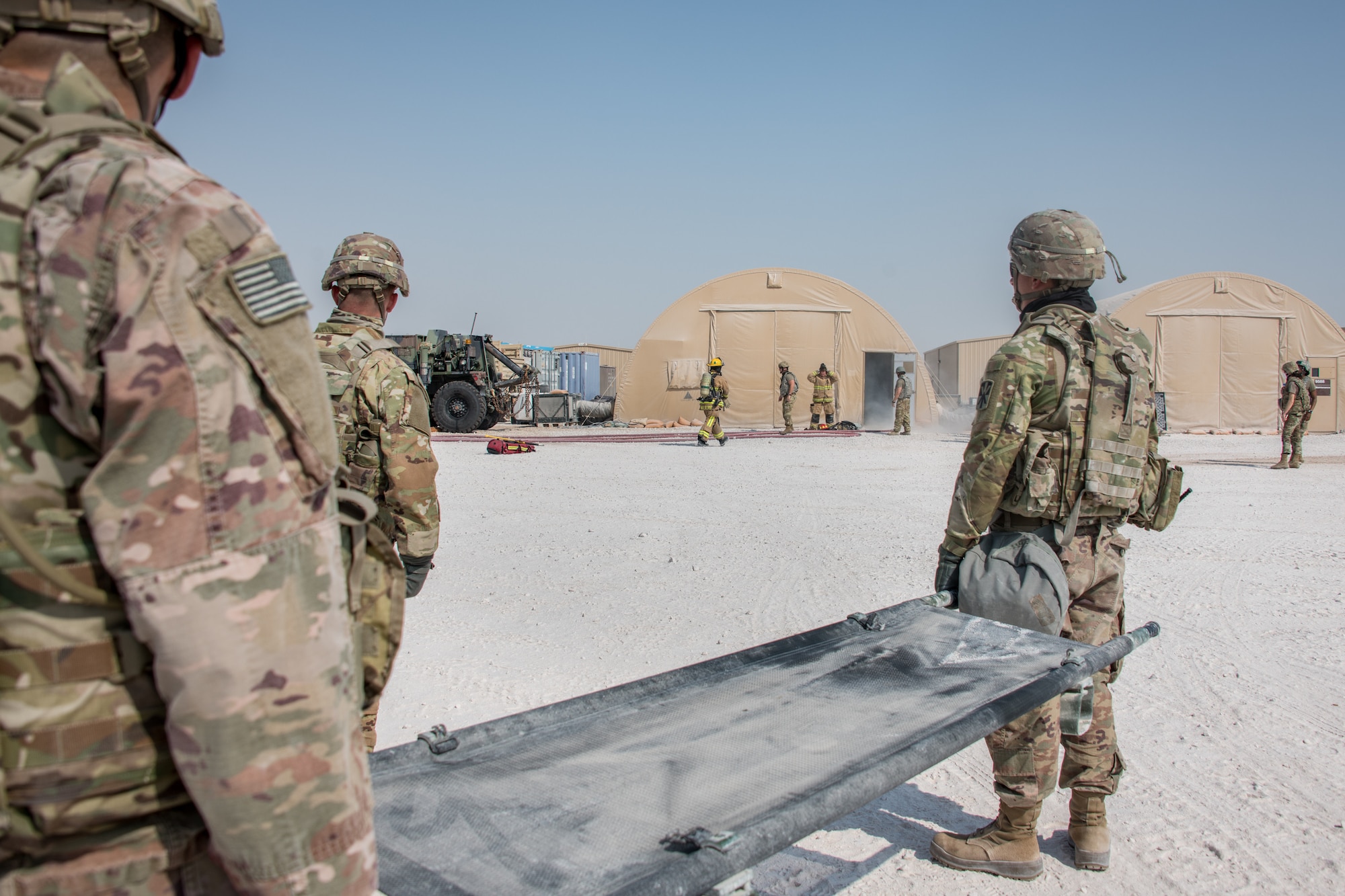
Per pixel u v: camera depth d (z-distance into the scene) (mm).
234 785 882
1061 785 2848
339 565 1005
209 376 897
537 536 7887
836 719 2047
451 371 23578
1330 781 3350
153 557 861
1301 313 25016
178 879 966
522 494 10578
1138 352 2799
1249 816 3102
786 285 26875
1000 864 2754
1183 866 2805
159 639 861
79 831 915
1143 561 7035
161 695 913
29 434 888
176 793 950
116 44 996
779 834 1459
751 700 2184
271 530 920
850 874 2777
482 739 1901
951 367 34938
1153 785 3338
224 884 995
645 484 11656
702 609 5582
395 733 3668
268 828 901
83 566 892
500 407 24594
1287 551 7449
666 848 1439
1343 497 10734
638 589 6086
